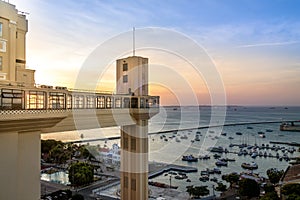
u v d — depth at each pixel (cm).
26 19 2770
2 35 2245
